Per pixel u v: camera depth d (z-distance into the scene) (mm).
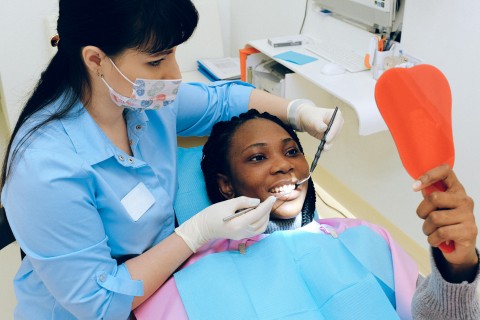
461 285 878
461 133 1691
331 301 1129
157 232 1242
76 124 1062
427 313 962
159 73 1026
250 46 2504
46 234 982
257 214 1155
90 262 1030
